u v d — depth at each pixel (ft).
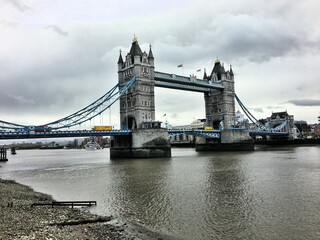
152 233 66.74
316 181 126.00
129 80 318.04
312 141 490.08
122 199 101.04
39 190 124.67
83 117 287.28
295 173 149.89
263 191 107.45
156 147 283.38
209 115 429.79
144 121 307.17
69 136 253.65
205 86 383.86
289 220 74.54
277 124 590.55
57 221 72.54
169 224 73.31
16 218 72.79
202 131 371.35
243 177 139.74
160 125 305.53
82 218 75.92
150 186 123.13
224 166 186.50
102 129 298.15
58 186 133.28
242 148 375.66
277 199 95.35
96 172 179.73
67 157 409.69
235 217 77.77
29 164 281.13
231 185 120.06
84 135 262.06
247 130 376.89
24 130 240.73
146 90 313.73
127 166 206.90
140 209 87.51
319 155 262.88
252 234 66.08
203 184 123.75
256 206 87.56
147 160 256.11
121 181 138.82
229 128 387.75
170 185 123.75
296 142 505.66
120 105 329.93
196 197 100.63
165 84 349.20
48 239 59.11
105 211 85.66
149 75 318.24
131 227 70.85
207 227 70.79
